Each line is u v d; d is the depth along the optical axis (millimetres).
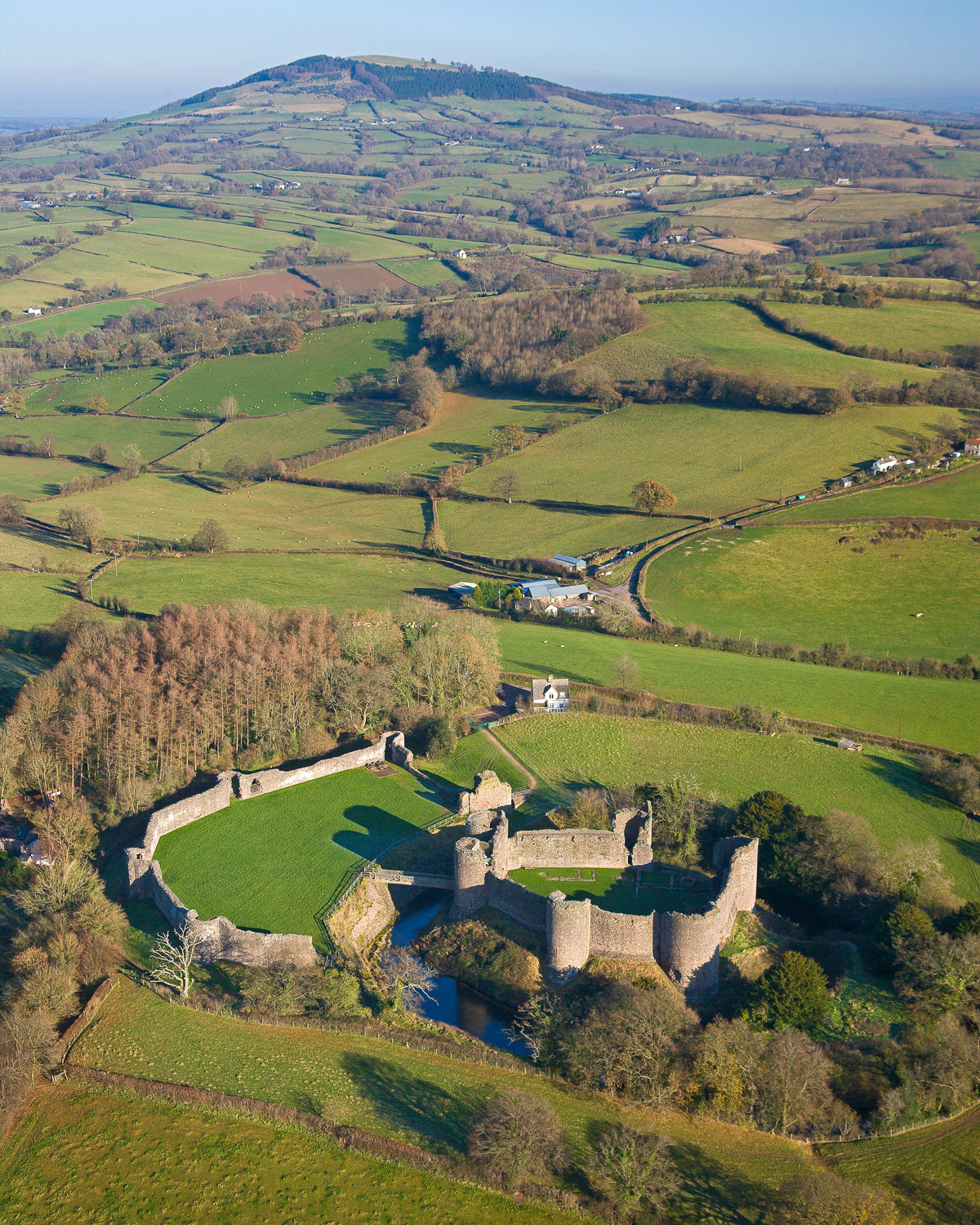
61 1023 72625
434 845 94000
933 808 102562
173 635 116938
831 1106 68562
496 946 82000
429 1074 70375
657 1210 60406
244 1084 68125
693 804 95125
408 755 107938
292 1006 75562
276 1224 58781
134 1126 65125
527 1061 72438
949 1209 60875
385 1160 63094
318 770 105500
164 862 90125
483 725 118062
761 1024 75062
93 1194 60656
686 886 86438
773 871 90938
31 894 83188
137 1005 74938
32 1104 66750
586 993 77438
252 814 98312
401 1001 77938
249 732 110438
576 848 88938
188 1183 61281
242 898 85500
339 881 87812
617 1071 69562
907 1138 66312
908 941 79062
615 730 116875
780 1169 63812
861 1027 75500
